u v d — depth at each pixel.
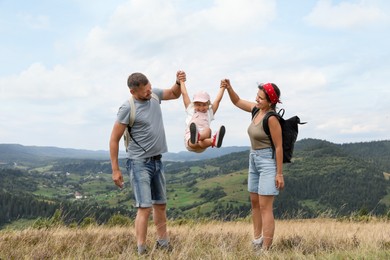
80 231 7.22
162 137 5.70
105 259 5.04
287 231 7.38
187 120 6.01
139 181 5.49
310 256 4.67
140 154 5.54
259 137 5.54
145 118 5.51
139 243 5.44
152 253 5.08
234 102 6.36
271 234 5.46
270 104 5.53
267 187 5.45
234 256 4.80
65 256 5.33
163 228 5.83
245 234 6.91
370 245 5.32
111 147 5.48
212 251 5.08
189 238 6.13
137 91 5.47
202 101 5.91
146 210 5.53
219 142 5.73
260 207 5.57
